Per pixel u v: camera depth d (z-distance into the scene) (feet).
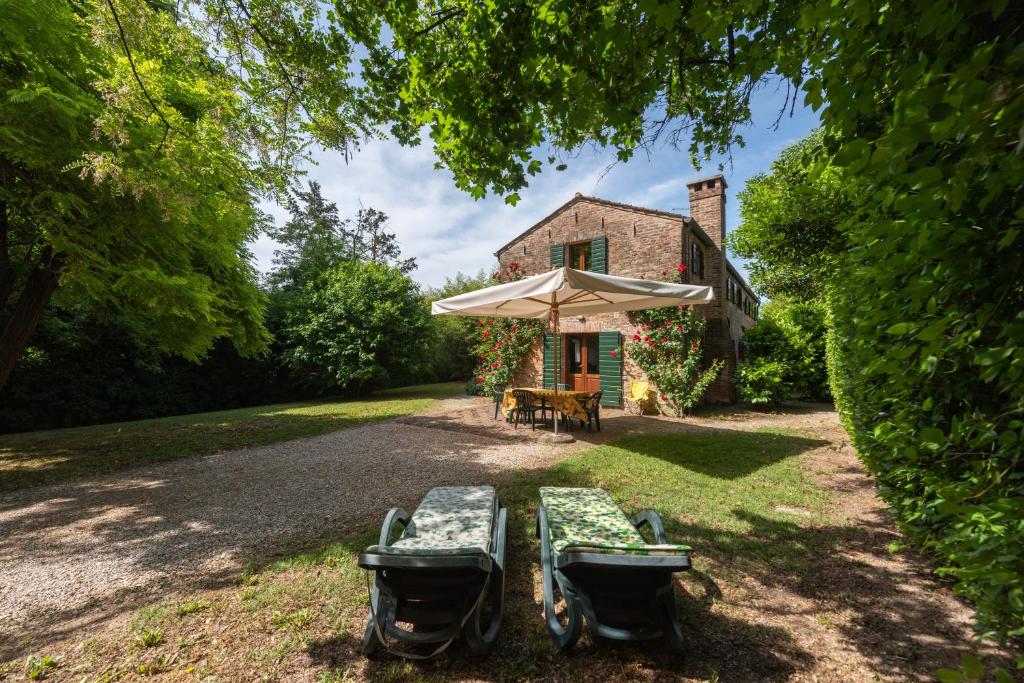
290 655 7.88
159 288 20.84
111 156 13.50
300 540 13.04
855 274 6.68
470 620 7.53
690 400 38.17
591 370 46.85
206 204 22.13
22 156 16.06
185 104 20.27
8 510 15.84
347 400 58.49
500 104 9.66
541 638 8.37
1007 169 3.03
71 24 16.31
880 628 8.57
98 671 7.49
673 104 12.38
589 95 9.01
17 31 14.67
